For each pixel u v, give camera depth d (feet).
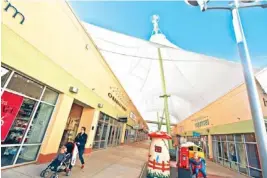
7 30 13.10
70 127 31.60
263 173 9.16
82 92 26.43
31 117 17.07
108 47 41.50
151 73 60.64
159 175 17.93
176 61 48.60
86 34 27.22
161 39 40.63
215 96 55.88
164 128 217.77
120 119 50.14
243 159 35.78
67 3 21.22
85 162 22.70
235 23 12.97
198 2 13.41
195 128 71.46
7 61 13.17
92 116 31.55
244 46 12.09
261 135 9.77
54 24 18.85
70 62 22.70
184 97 74.69
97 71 32.71
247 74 11.36
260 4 12.68
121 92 54.19
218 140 48.83
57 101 20.99
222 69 42.29
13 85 14.62
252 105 10.60
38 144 18.45
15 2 13.74
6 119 14.21
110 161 26.23
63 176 15.44
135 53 46.75
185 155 20.29
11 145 14.82
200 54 39.04
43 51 17.28
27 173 14.28
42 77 17.25
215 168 38.42
